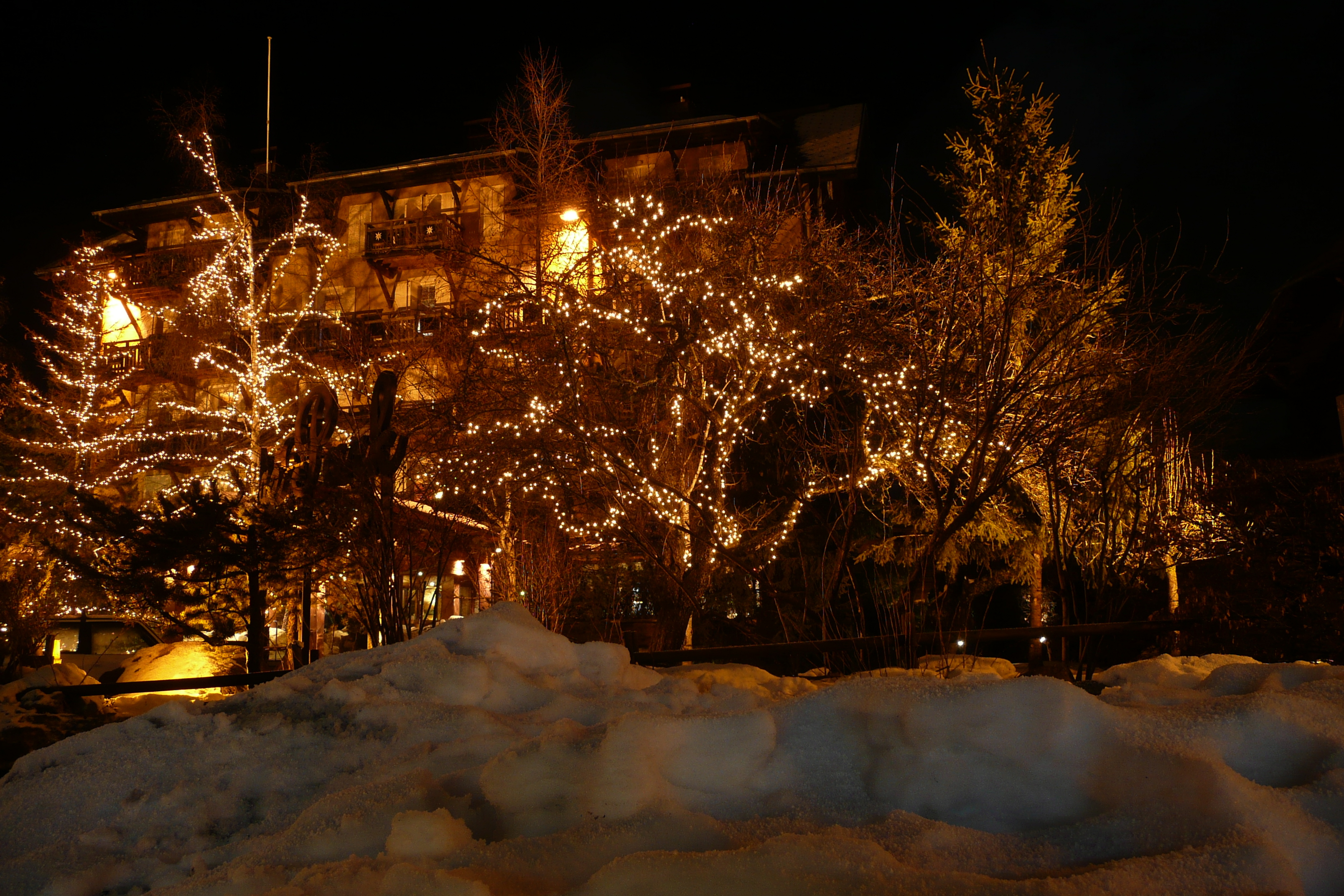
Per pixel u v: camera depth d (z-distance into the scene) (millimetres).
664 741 2119
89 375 21703
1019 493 11648
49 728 6543
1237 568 9430
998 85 8766
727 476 13445
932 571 6105
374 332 20062
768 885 1564
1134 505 6422
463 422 11891
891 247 8719
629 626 12555
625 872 1640
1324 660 8766
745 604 12055
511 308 12297
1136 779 1847
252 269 19344
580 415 10133
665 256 11297
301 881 1834
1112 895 1462
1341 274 11297
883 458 8086
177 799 2414
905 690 2215
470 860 1833
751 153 20531
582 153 19484
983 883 1512
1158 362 6309
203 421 23234
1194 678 3242
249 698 2926
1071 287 7027
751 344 9844
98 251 24531
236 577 9672
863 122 22844
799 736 2205
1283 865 1537
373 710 2670
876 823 1880
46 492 18094
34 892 2088
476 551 13594
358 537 7438
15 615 11961
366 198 25266
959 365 6742
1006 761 1996
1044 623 14062
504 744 2402
